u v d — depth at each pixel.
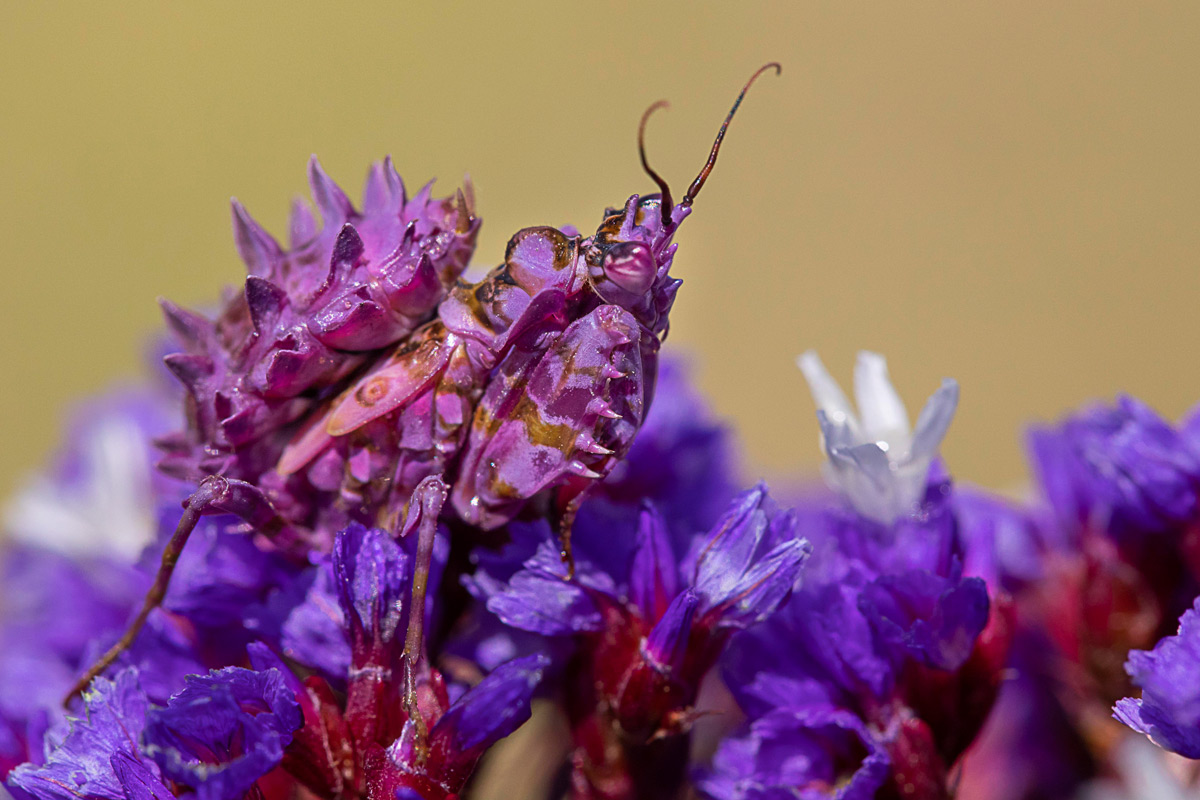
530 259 0.15
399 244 0.15
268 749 0.15
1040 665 0.17
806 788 0.16
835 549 0.16
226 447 0.15
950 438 0.45
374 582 0.15
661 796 0.16
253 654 0.15
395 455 0.15
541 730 0.16
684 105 0.49
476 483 0.15
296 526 0.15
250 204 0.47
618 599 0.15
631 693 0.15
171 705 0.15
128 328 0.47
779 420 0.46
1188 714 0.15
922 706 0.16
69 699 0.15
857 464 0.16
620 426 0.15
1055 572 0.17
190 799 0.15
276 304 0.15
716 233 0.49
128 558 0.18
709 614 0.15
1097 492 0.17
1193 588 0.16
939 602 0.15
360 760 0.15
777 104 0.50
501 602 0.15
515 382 0.15
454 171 0.48
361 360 0.15
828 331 0.47
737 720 0.17
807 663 0.16
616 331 0.15
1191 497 0.16
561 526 0.15
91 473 0.19
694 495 0.17
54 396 0.47
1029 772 0.17
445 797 0.15
